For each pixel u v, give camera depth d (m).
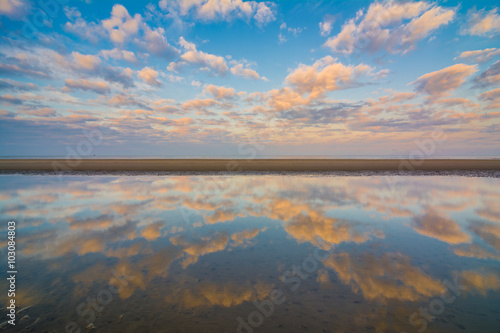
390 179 21.52
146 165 33.00
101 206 11.20
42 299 4.10
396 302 4.00
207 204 11.67
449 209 10.72
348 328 3.37
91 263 5.50
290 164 34.62
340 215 9.78
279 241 6.94
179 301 4.05
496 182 19.30
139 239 7.11
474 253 6.06
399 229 8.00
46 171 27.47
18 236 7.32
